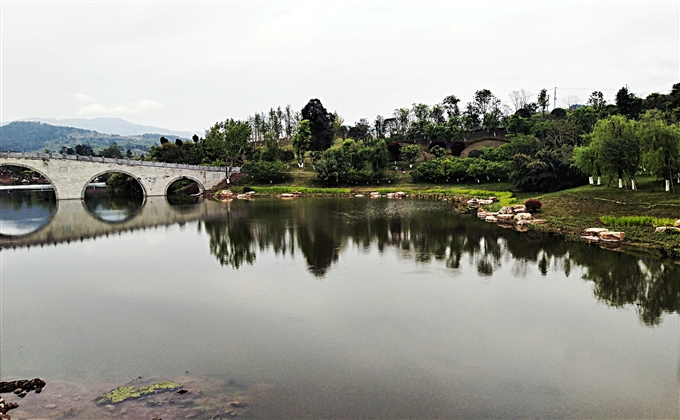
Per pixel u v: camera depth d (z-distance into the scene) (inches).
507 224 1931.6
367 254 1405.0
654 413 553.3
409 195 3316.9
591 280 1107.3
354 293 1021.2
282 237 1712.6
